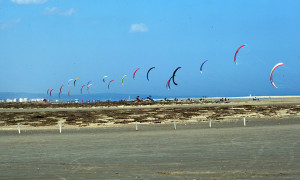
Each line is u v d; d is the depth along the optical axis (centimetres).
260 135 2578
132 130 3419
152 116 5112
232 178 1292
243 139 2378
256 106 6831
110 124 4172
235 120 4219
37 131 3625
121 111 6444
